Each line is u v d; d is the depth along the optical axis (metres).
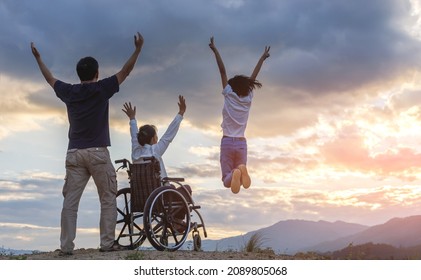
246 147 13.01
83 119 10.83
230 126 12.94
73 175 10.96
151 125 12.70
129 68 10.98
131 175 12.31
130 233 12.11
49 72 11.44
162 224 11.90
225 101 13.01
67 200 10.98
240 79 12.80
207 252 11.86
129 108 13.01
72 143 10.93
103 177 11.02
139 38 10.90
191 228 12.35
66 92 11.02
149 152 12.25
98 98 10.85
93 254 10.98
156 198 11.56
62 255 10.85
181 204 12.14
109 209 11.30
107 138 11.06
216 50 13.06
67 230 10.90
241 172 12.35
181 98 12.71
